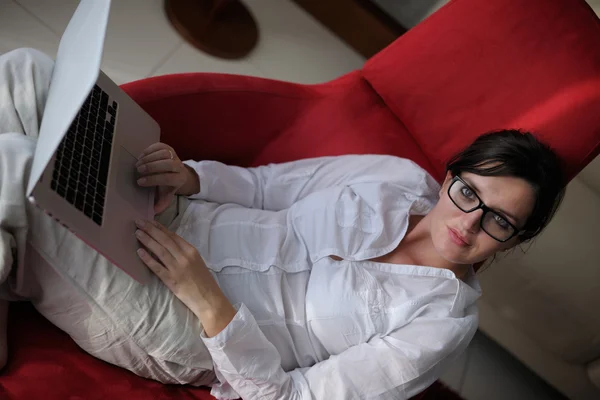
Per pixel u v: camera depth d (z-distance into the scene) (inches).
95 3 26.6
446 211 35.9
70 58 27.3
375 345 35.4
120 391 33.0
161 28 66.5
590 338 54.7
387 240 38.9
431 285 37.8
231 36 70.1
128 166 32.6
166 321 31.2
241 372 32.4
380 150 49.6
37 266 28.4
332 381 34.0
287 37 75.6
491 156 34.2
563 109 40.8
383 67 49.4
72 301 29.4
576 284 52.1
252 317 32.5
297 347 36.8
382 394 34.4
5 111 30.9
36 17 60.1
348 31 79.0
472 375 63.1
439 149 48.9
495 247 35.2
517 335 60.9
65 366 31.7
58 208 24.7
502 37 43.3
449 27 45.7
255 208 43.2
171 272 30.9
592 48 41.1
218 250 36.6
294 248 38.4
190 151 46.1
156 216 36.0
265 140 48.6
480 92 44.8
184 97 41.6
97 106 32.1
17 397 29.0
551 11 41.9
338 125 49.3
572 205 53.3
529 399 64.0
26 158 27.5
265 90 45.4
